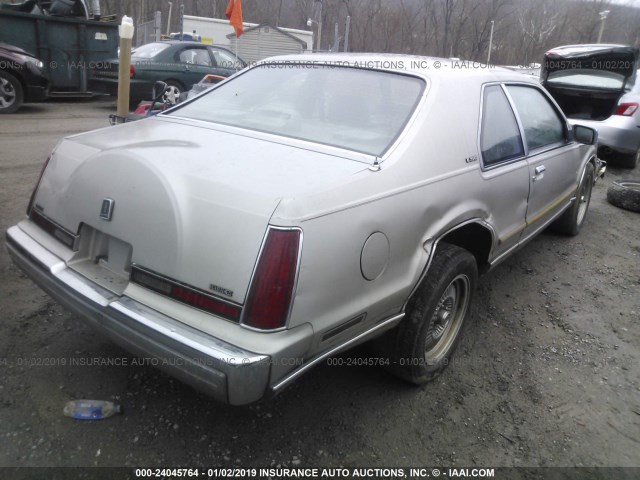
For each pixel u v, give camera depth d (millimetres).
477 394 3010
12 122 9469
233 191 2051
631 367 3369
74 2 11664
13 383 2746
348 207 2158
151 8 40656
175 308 2068
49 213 2613
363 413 2773
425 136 2684
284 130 2850
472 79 3234
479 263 3391
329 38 32406
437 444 2619
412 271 2521
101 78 11586
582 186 5176
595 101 9008
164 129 2938
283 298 1930
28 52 10828
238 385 1899
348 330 2256
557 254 5086
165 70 11719
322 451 2510
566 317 3936
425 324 2713
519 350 3475
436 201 2633
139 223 2166
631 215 6562
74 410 2578
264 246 1930
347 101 2947
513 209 3516
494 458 2562
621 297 4312
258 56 29266
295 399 2836
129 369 2932
